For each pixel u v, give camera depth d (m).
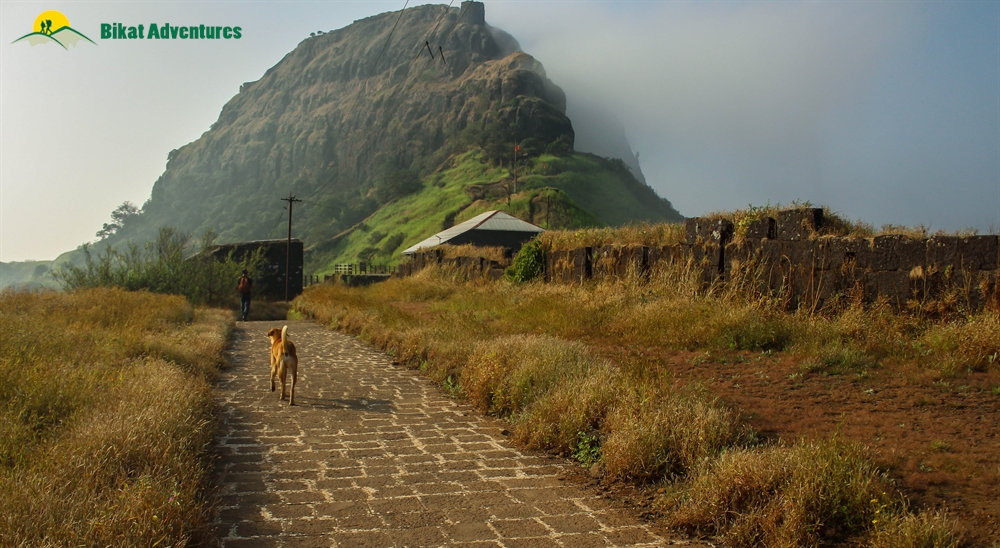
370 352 12.77
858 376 6.56
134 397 6.25
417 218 146.00
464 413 7.79
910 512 3.85
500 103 197.25
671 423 5.42
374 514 4.58
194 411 6.62
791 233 10.02
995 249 7.43
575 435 6.09
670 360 7.98
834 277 9.16
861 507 3.96
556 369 7.62
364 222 164.25
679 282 11.81
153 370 7.90
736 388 6.59
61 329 11.23
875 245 8.66
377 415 7.62
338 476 5.41
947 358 6.54
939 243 7.95
